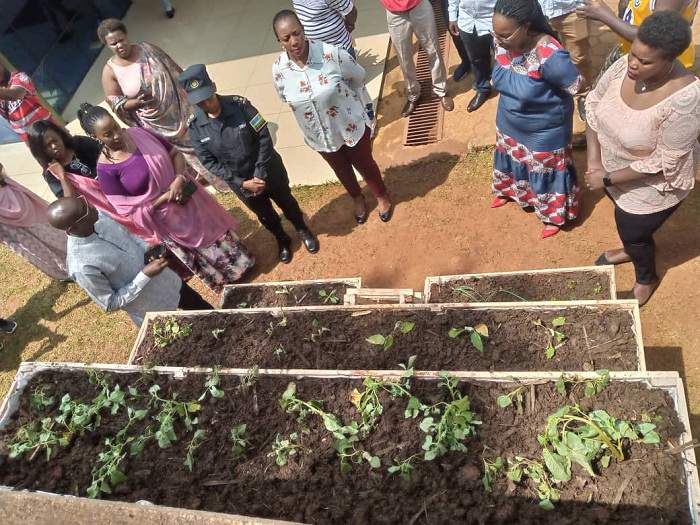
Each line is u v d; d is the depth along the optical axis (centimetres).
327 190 525
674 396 212
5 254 575
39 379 303
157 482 240
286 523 149
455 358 267
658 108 244
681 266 374
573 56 446
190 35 802
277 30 336
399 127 556
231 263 456
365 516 206
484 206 462
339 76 371
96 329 480
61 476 250
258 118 364
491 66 559
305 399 255
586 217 425
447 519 198
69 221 269
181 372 285
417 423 232
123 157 348
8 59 698
